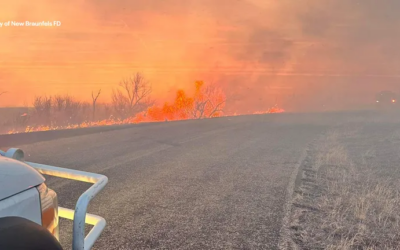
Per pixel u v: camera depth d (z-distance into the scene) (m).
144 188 6.49
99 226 2.34
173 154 10.46
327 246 4.13
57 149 10.49
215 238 4.27
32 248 1.41
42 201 1.88
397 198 6.05
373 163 9.55
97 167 8.29
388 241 4.35
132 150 10.95
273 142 13.84
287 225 4.78
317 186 7.00
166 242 4.09
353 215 5.27
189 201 5.76
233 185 6.92
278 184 7.08
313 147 12.66
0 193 1.62
